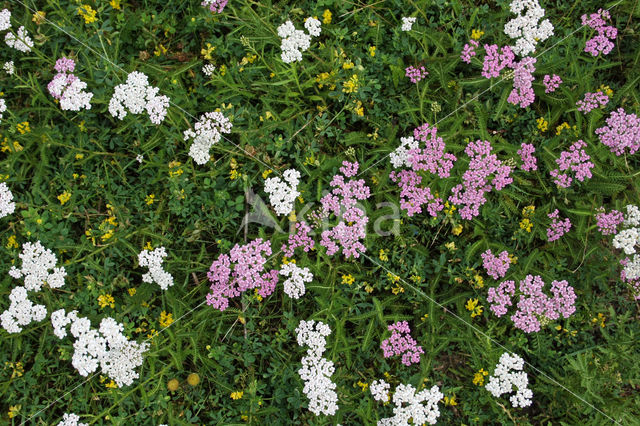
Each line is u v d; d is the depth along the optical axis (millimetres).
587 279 883
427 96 915
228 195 891
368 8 921
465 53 884
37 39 894
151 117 861
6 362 884
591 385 853
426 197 868
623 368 869
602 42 880
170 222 917
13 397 885
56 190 916
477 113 885
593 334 904
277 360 890
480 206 887
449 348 902
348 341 880
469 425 885
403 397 831
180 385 900
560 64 881
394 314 878
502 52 869
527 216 883
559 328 874
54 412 891
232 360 905
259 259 856
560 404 879
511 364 835
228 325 904
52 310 880
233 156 899
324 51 899
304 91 921
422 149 894
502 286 856
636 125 853
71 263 876
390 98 918
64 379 889
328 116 925
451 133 883
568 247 890
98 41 906
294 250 890
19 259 899
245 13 907
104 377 875
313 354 840
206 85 929
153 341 866
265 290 870
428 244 908
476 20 920
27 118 927
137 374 849
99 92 893
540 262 899
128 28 922
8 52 928
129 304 885
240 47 915
